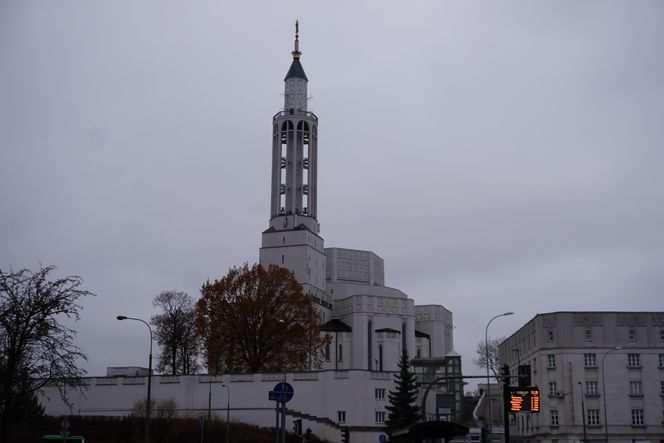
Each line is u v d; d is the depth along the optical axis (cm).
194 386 9338
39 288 5294
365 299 14150
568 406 9175
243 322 10344
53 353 5281
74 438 5991
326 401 9106
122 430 7150
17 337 5197
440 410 8269
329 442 8394
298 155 14738
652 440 9038
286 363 10344
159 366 12988
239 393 9225
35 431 6769
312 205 14700
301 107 14912
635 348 9294
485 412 9694
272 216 14575
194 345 13000
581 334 9375
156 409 8469
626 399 9162
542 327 9556
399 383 8669
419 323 15762
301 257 14012
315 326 10875
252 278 10644
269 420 9019
